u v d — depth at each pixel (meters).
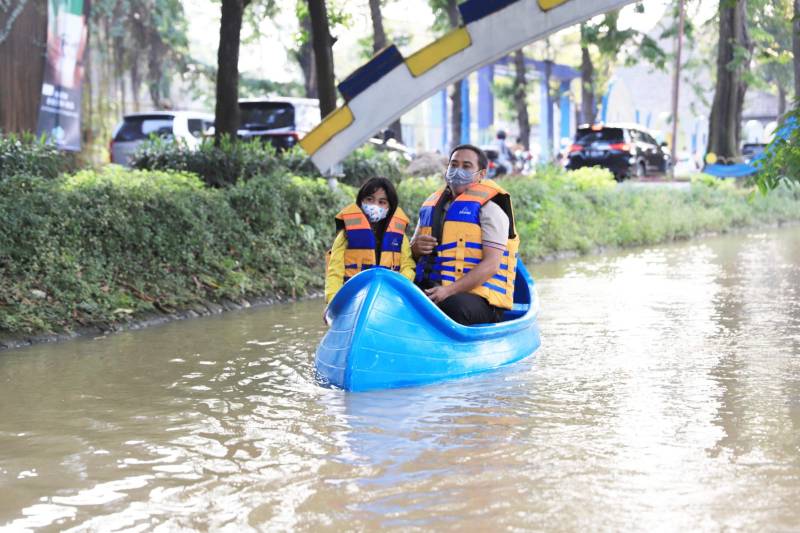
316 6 15.92
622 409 5.96
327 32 16.05
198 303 10.87
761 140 46.22
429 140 50.22
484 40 11.61
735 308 10.85
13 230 9.30
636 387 6.62
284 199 13.13
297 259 13.05
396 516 4.10
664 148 34.38
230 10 15.01
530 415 5.82
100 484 4.61
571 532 3.90
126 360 7.89
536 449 5.07
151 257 10.69
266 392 6.59
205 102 37.84
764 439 5.24
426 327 6.80
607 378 6.94
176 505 4.29
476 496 4.34
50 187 10.13
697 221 24.97
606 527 3.95
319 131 12.53
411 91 12.08
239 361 7.82
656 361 7.62
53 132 19.06
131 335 9.27
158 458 5.03
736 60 30.94
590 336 8.94
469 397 6.32
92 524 4.08
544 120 50.38
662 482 4.52
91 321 9.42
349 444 5.21
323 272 13.23
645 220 22.36
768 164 10.57
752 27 34.69
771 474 4.62
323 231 13.63
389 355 6.60
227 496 4.40
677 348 8.23
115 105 28.61
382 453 5.03
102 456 5.09
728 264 16.67
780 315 10.24
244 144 15.26
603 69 47.31
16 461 5.01
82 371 7.43
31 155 12.60
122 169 13.38
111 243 10.25
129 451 5.17
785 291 12.50
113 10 28.69
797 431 5.40
